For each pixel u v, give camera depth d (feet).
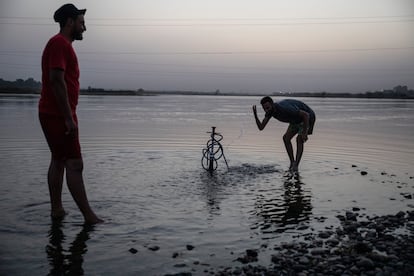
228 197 24.30
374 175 31.58
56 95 18.03
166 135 58.18
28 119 85.81
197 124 82.64
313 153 43.21
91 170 31.40
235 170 32.53
